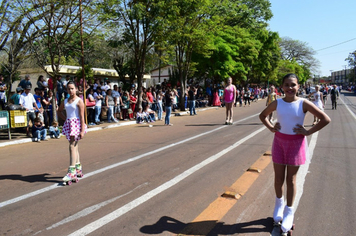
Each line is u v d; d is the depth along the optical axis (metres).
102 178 5.36
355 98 42.59
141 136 10.13
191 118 16.30
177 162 6.38
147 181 5.14
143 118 14.50
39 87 12.59
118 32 14.66
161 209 3.99
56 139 10.05
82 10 11.12
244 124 12.65
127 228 3.46
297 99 3.21
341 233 3.33
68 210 3.99
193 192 4.60
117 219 3.71
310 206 4.05
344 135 9.39
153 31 14.74
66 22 11.21
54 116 11.16
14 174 5.76
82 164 6.36
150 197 4.41
